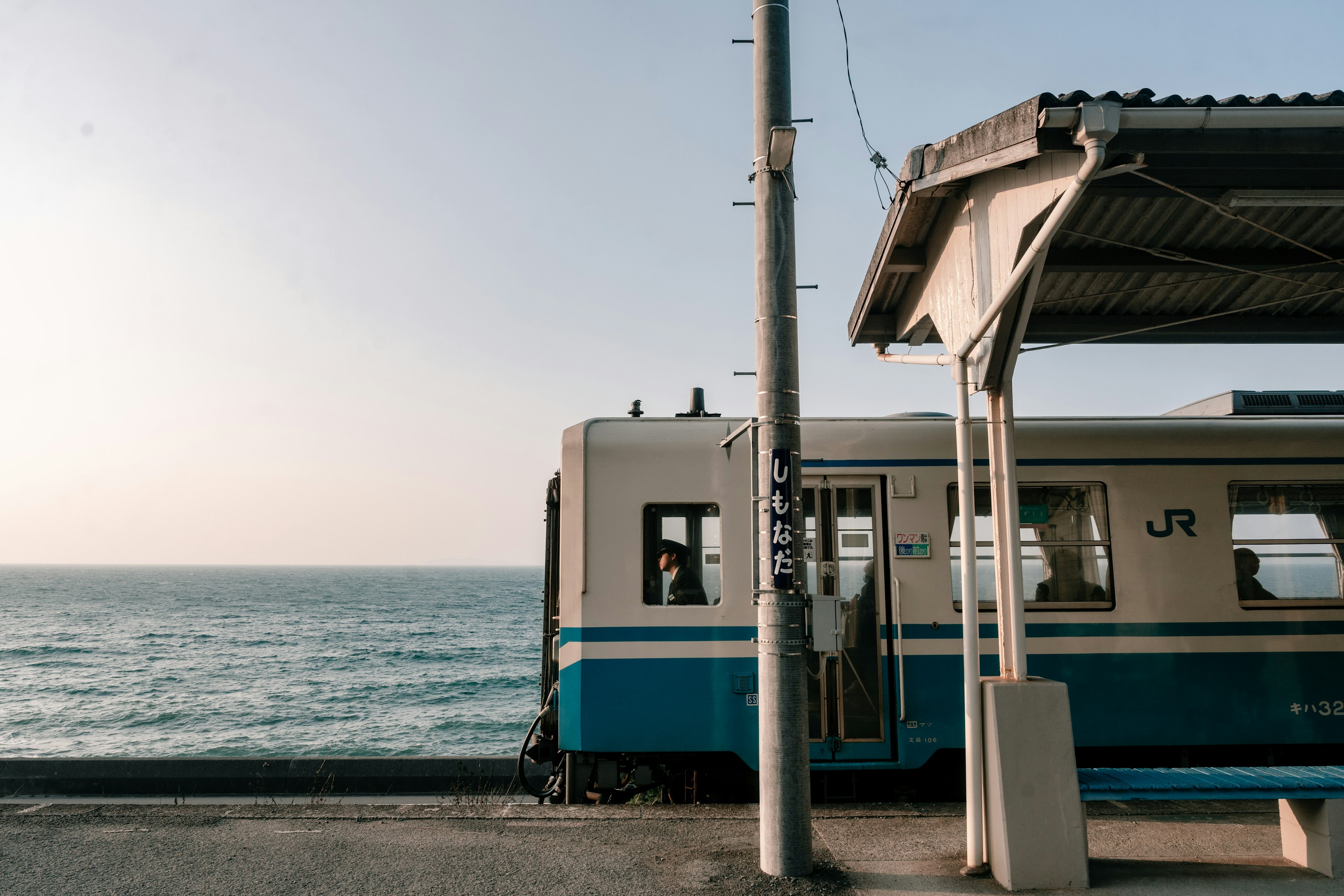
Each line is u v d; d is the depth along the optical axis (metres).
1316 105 4.34
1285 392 8.45
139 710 30.97
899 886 4.96
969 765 5.22
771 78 5.42
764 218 5.38
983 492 7.78
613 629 7.56
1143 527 7.83
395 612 94.50
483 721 29.12
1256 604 7.77
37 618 84.38
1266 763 7.74
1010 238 5.17
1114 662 7.64
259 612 93.62
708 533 7.75
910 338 7.99
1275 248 6.52
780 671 5.12
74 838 5.84
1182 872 5.20
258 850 5.60
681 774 7.63
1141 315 7.84
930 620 7.60
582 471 7.80
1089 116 4.23
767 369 5.25
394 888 4.93
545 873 5.18
